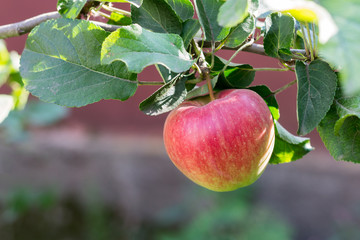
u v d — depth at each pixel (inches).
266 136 19.5
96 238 91.8
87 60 18.6
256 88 20.6
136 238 94.3
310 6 13.4
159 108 18.7
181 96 18.8
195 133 19.2
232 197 91.8
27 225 95.0
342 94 19.3
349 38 12.9
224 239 81.4
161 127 96.4
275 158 22.2
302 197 92.2
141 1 17.8
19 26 21.3
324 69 18.5
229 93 20.1
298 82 18.3
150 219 96.7
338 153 19.5
